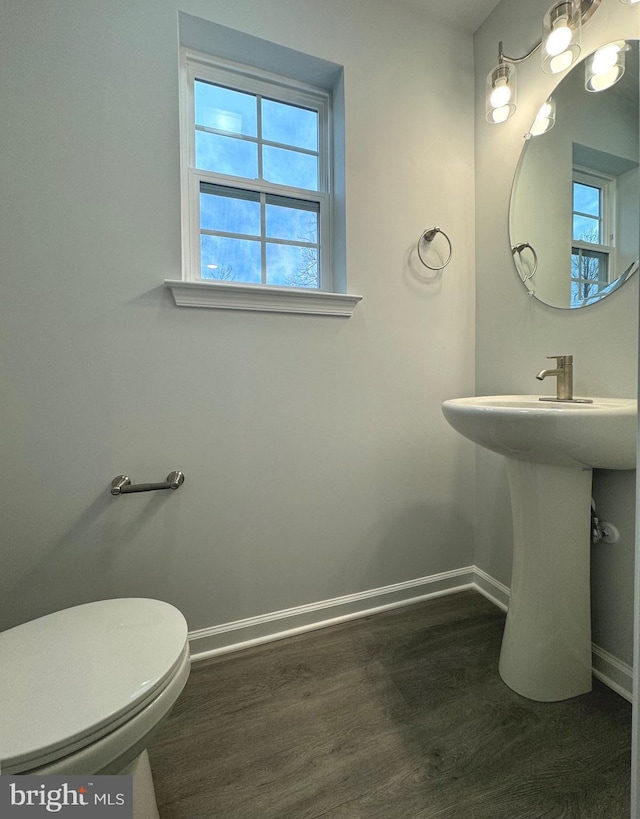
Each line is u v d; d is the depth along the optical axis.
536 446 0.86
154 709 0.59
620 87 1.02
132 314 1.10
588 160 1.11
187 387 1.17
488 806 0.77
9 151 0.97
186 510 1.19
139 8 1.06
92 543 1.10
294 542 1.33
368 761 0.87
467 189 1.52
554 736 0.93
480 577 1.59
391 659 1.20
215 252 1.30
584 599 1.04
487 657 1.20
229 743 0.92
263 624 1.29
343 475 1.39
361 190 1.35
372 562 1.45
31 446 1.03
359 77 1.32
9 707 0.54
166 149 1.10
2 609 1.03
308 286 1.42
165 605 0.81
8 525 1.02
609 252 1.06
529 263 1.30
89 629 0.72
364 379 1.40
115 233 1.07
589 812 0.76
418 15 1.40
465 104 1.50
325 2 1.26
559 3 1.01
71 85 1.01
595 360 1.10
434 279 1.49
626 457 0.80
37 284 1.01
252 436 1.25
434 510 1.55
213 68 1.27
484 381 1.53
